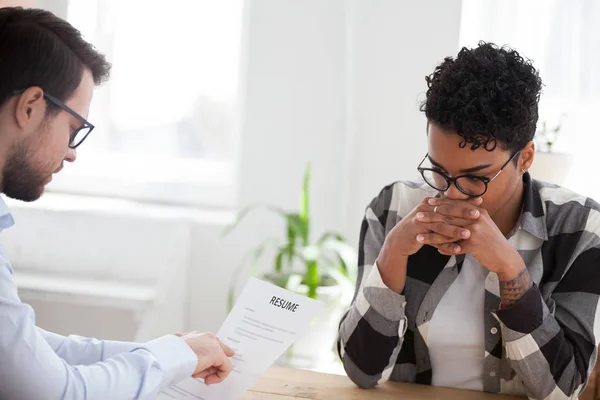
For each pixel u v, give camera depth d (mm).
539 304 1366
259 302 1412
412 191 1591
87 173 3621
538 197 1508
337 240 2957
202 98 3521
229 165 3529
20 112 1148
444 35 2947
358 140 3131
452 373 1532
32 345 1109
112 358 1213
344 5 3100
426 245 1532
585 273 1447
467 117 1264
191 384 1352
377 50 3055
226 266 3328
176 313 3240
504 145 1302
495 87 1278
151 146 3592
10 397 1115
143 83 3543
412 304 1531
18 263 3336
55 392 1115
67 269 3307
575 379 1386
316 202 3223
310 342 2771
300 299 1396
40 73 1151
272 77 3209
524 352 1370
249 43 3211
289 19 3164
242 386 1335
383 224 1610
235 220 3328
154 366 1215
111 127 3592
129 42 3518
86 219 3305
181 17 3480
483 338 1493
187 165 3561
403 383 1521
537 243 1481
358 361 1464
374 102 3086
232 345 1376
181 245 3223
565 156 2303
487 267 1361
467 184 1330
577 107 2766
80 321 3066
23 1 3170
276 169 3252
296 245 3061
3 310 1105
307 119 3197
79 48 1209
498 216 1498
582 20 2738
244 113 3248
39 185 1217
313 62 3164
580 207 1484
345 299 2797
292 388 1462
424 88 3010
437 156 1328
